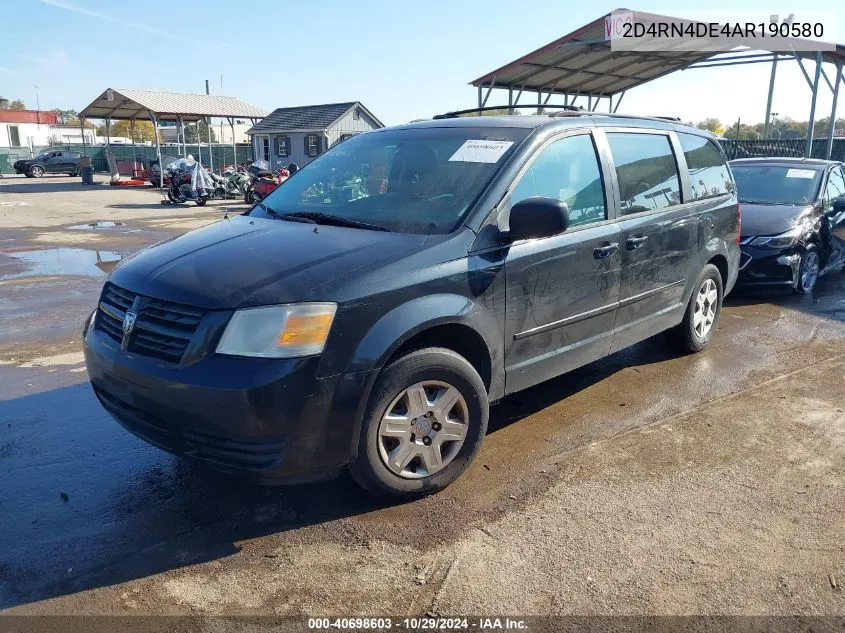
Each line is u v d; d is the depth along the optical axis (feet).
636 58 55.98
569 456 12.93
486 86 58.70
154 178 103.81
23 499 11.36
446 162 13.14
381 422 10.53
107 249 39.68
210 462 9.86
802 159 30.63
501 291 11.84
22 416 14.73
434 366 10.87
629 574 9.45
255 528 10.55
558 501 11.31
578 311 13.64
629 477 12.12
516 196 12.37
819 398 15.80
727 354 19.04
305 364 9.55
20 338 20.53
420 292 10.64
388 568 9.58
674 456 12.93
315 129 122.93
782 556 9.87
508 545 10.09
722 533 10.42
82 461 12.71
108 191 96.17
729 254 19.25
